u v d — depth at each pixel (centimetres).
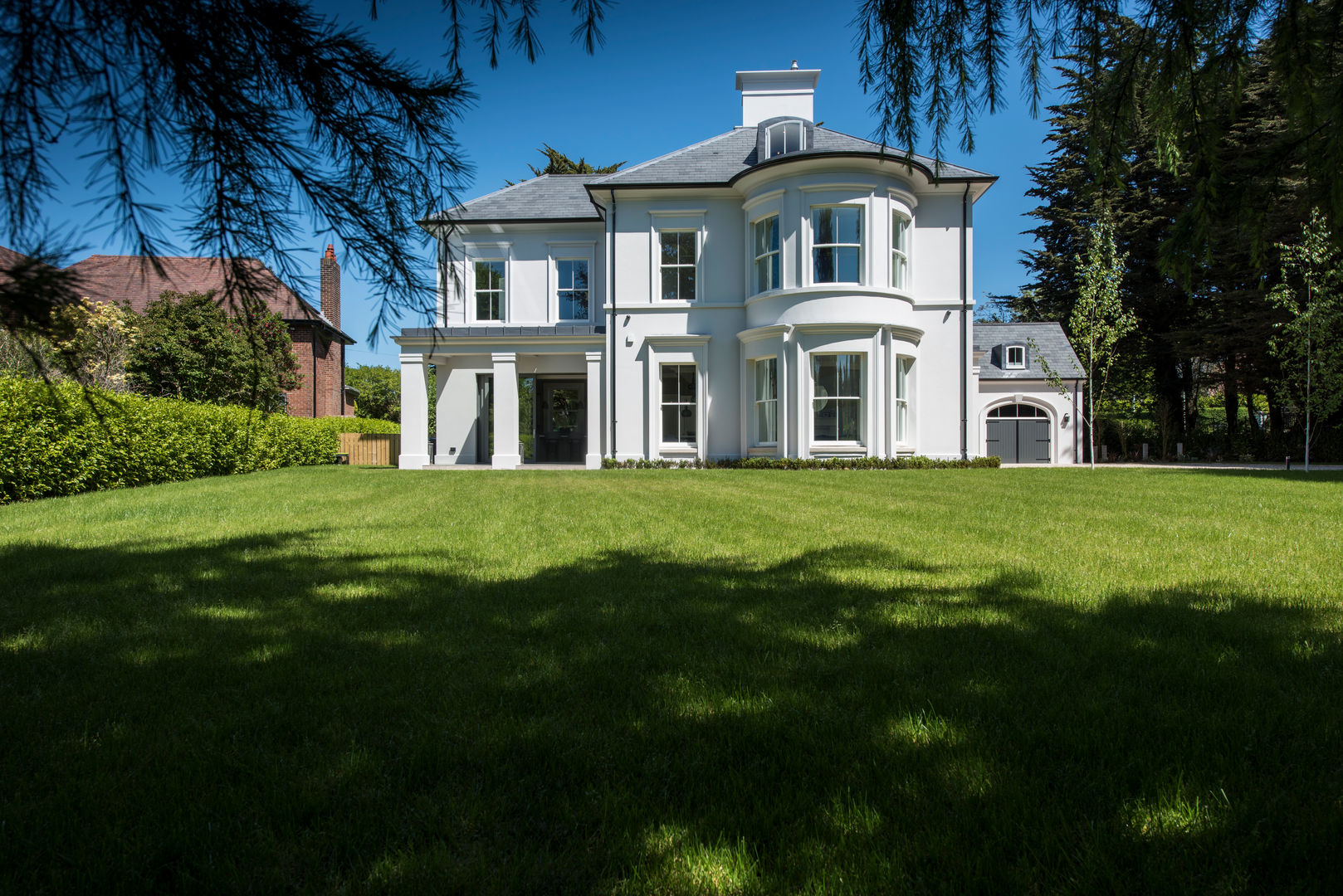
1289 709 227
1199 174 351
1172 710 227
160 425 1208
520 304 1919
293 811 174
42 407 909
